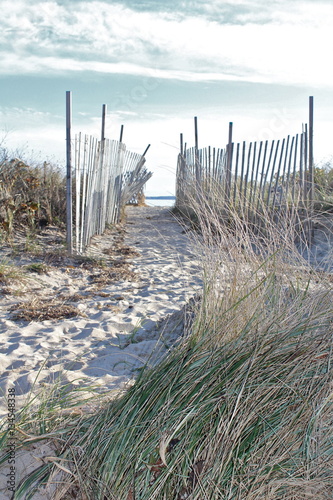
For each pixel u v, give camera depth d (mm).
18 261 6656
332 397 2174
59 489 2088
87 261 7047
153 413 2275
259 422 2162
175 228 10922
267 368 2322
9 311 4809
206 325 2816
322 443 2090
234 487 2033
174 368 2482
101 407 2529
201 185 3973
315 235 7926
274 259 3166
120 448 2158
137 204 17609
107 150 9898
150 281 6266
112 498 2031
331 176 8836
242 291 2994
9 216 7707
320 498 2002
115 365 3461
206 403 2217
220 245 3244
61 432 2273
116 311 4926
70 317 4719
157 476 2111
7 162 8734
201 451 2166
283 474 2047
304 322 2506
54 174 9852
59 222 8883
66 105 7004
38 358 3629
